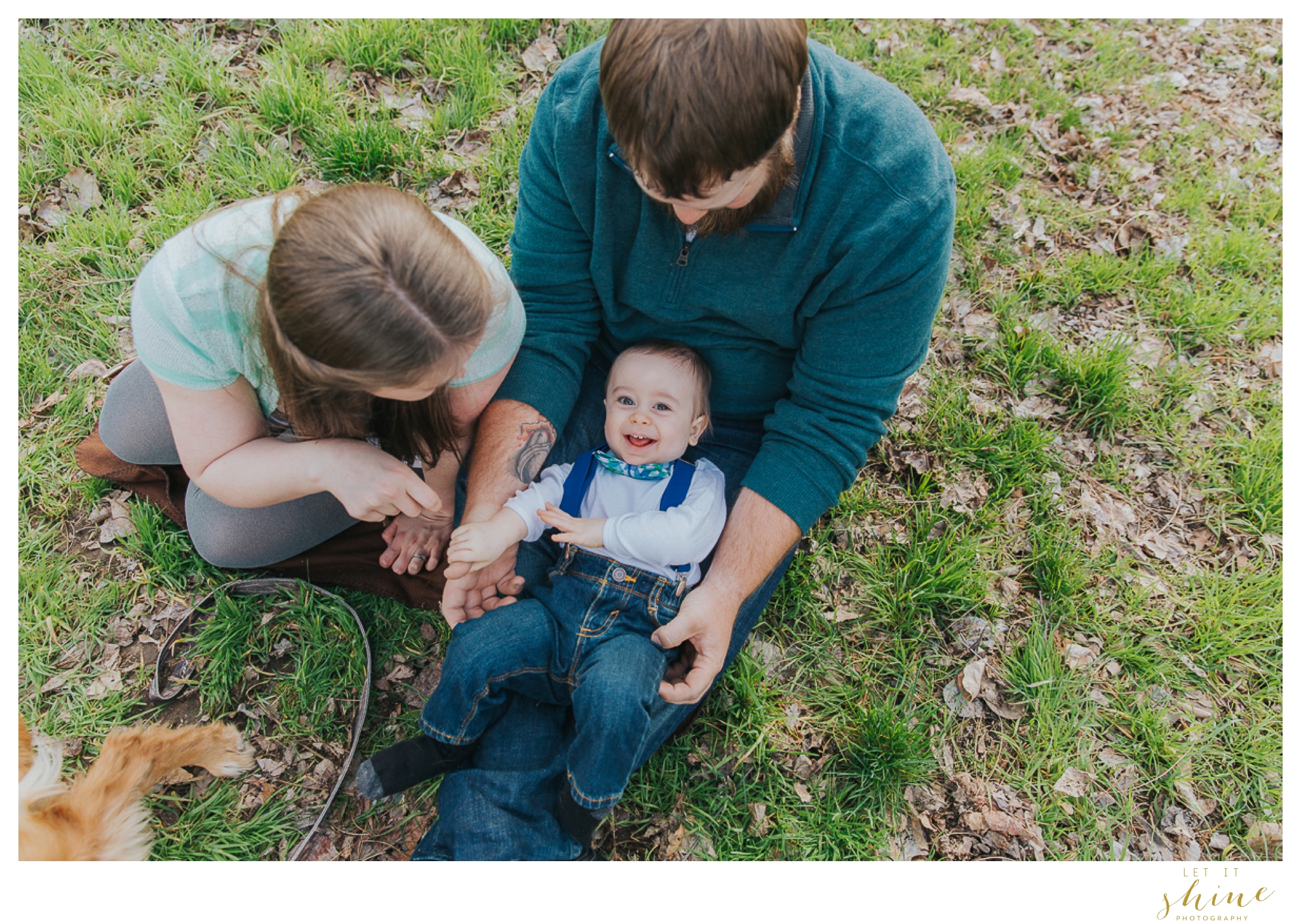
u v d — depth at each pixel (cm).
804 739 233
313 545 229
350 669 230
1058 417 279
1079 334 294
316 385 137
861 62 324
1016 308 295
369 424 177
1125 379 278
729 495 219
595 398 227
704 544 204
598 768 182
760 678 238
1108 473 271
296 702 228
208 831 212
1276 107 338
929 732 235
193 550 241
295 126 296
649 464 214
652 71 116
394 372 130
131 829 195
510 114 308
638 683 184
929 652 244
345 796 220
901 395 279
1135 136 328
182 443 176
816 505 196
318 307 121
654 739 204
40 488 246
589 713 182
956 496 263
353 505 175
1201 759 234
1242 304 297
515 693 205
